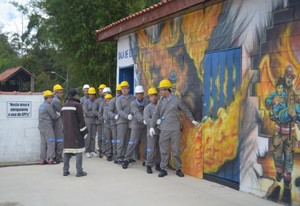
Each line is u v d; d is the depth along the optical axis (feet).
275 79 19.07
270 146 19.39
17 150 31.73
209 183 23.18
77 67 47.60
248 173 20.75
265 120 19.67
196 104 24.98
